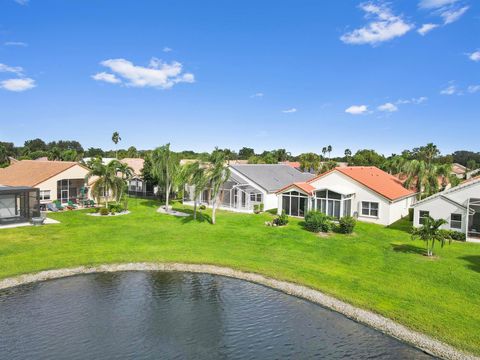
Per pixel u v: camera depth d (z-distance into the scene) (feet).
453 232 122.72
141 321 68.44
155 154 171.53
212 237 120.26
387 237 123.75
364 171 176.24
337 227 132.05
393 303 71.92
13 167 205.05
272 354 58.85
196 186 145.38
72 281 85.15
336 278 85.15
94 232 124.26
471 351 56.34
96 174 161.58
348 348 59.98
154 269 92.89
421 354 57.57
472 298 73.56
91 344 60.85
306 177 219.41
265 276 87.76
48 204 163.22
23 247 104.17
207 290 81.87
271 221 144.77
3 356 57.11
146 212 164.55
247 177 177.17
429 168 190.70
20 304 73.61
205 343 61.72
